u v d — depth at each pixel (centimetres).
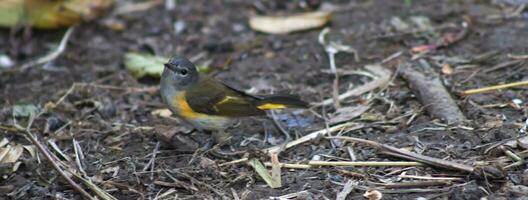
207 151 1045
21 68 1400
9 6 1552
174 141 1062
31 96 1277
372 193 912
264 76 1296
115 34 1524
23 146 1064
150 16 1580
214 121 1069
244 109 1059
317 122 1121
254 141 1078
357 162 983
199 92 1055
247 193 930
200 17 1560
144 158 1039
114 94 1262
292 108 1136
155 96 1252
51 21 1525
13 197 961
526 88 1136
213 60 1381
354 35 1395
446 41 1307
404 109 1127
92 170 1012
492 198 883
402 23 1411
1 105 1243
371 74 1244
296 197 914
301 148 1043
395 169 964
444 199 892
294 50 1376
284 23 1469
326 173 970
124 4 1641
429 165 961
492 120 1057
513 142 985
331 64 1298
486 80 1180
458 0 1491
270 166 998
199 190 949
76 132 1124
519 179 914
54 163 963
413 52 1301
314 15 1465
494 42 1298
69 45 1491
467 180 926
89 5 1565
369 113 1125
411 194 909
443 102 1102
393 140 1037
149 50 1456
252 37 1456
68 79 1343
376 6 1508
